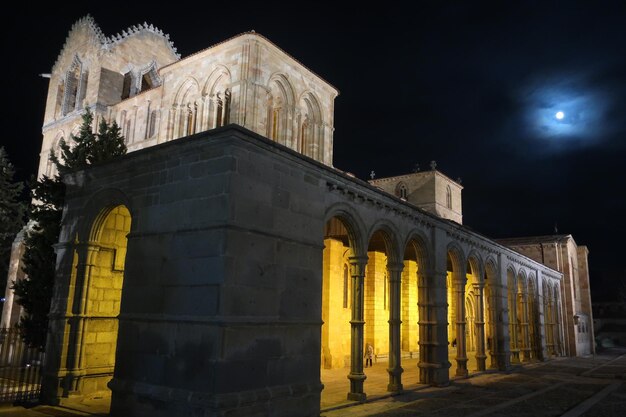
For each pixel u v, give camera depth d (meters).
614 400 20.56
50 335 18.09
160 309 14.59
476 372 28.81
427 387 22.69
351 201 19.08
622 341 79.38
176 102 34.78
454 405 18.47
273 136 33.50
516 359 35.56
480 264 30.28
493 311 32.19
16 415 15.29
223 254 13.38
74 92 44.66
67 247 18.58
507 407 18.25
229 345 13.09
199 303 13.59
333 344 29.94
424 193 56.44
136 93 43.25
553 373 31.53
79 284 18.06
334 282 30.64
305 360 15.58
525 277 39.38
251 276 14.05
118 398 14.93
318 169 17.17
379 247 35.06
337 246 31.16
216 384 12.66
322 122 37.38
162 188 15.61
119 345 15.42
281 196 15.50
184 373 13.48
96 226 18.22
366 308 35.88
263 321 14.13
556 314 49.00
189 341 13.59
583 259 63.81
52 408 16.34
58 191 21.75
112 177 17.61
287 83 34.19
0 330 21.00
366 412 16.78
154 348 14.45
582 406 18.89
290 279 15.41
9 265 41.16
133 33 44.34
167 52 47.06
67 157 24.09
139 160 16.55
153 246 15.34
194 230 14.24
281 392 14.34
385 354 36.12
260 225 14.55
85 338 17.98
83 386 17.77
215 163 14.35
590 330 61.50
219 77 33.03
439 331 23.69
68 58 45.31
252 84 31.14
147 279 15.22
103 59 41.81
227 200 13.75
